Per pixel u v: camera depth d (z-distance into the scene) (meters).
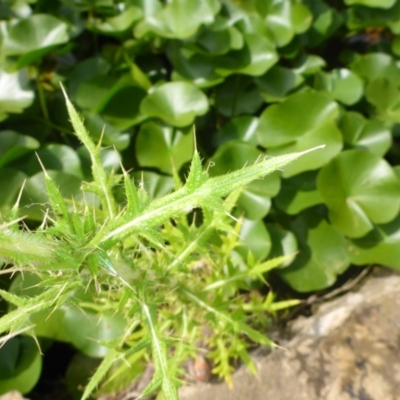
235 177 0.18
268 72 0.53
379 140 0.48
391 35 0.62
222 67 0.53
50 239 0.20
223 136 0.51
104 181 0.25
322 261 0.44
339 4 0.64
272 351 0.40
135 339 0.39
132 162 0.51
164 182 0.46
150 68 0.58
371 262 0.43
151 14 0.57
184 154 0.47
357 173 0.45
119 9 0.60
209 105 0.54
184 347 0.32
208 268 0.40
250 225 0.44
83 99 0.52
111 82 0.54
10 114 0.52
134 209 0.19
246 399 0.37
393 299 0.41
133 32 0.57
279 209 0.47
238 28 0.56
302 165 0.45
